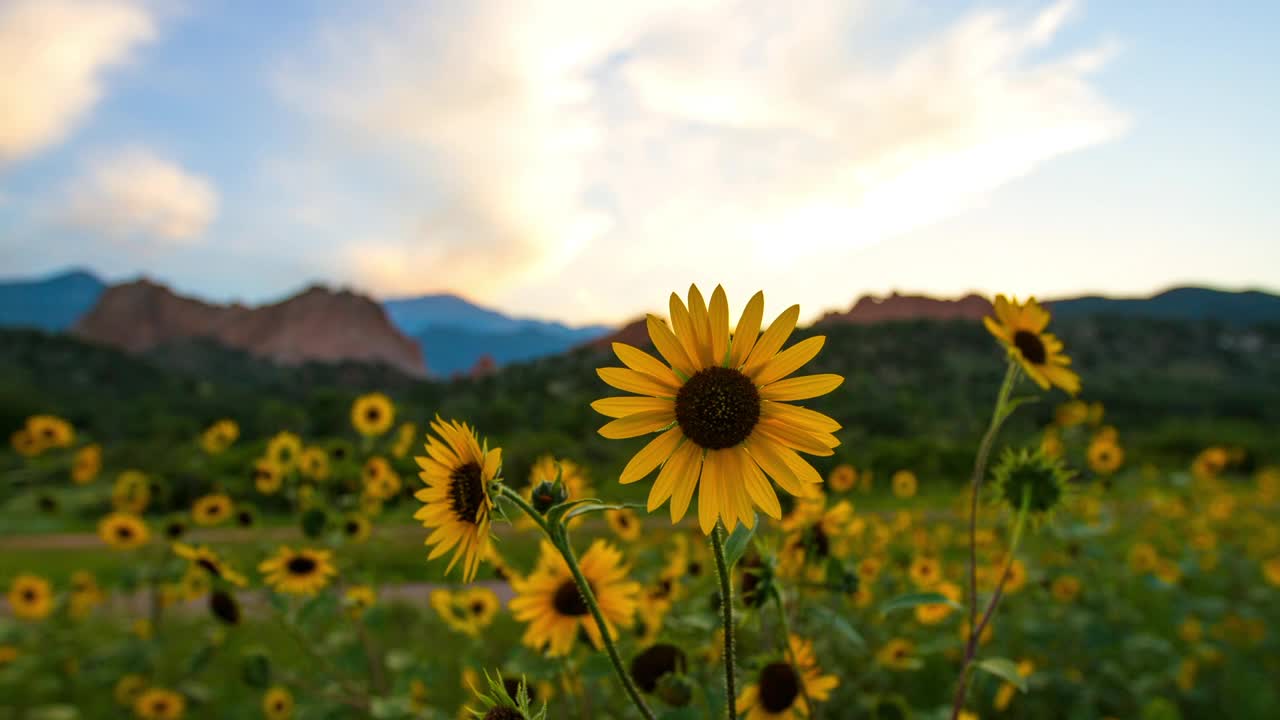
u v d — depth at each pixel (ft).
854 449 79.15
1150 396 235.81
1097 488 28.53
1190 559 32.09
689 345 6.29
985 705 20.04
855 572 10.33
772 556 8.50
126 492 31.65
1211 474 45.19
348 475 25.82
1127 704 20.48
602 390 188.65
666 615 13.94
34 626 32.22
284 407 108.06
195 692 22.47
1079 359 390.42
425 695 18.94
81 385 380.58
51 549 64.75
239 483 38.55
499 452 5.75
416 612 26.04
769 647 10.37
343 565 18.74
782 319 6.28
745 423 6.07
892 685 19.62
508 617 23.13
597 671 11.05
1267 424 192.44
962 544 33.78
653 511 5.99
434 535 6.09
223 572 16.35
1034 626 21.38
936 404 173.27
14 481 43.16
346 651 17.67
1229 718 21.27
